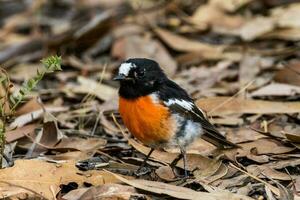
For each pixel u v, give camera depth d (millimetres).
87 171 9391
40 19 19797
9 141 10961
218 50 15664
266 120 11641
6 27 19359
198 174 9703
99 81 14461
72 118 12273
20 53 17172
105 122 11945
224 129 11414
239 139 10844
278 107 11641
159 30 16453
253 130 11078
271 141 10688
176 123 9750
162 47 15930
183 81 14219
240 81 13766
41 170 9219
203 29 17156
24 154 10969
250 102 11812
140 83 9555
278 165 9938
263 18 16109
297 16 15781
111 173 9297
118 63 16125
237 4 17531
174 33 17281
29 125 11641
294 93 12312
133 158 10414
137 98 9570
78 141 10977
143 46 16172
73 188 9469
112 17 17594
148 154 10125
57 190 8906
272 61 14508
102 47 17078
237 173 9758
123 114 9820
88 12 20031
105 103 12773
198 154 10164
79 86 14062
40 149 10820
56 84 15344
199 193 8703
